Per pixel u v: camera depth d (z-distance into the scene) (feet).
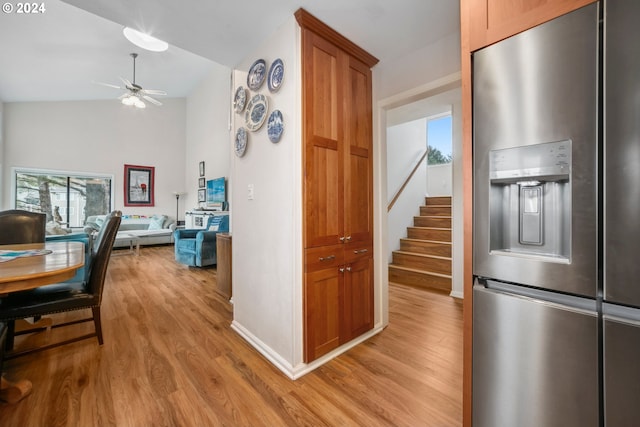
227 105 20.95
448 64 6.44
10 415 4.44
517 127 2.98
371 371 5.78
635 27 2.30
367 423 4.39
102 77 18.37
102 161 22.94
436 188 19.71
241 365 5.97
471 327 3.42
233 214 7.84
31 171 19.93
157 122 25.79
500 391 3.18
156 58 17.47
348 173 6.66
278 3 5.34
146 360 6.11
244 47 6.88
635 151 2.32
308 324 5.75
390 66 7.55
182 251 15.84
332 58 6.29
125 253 20.24
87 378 5.43
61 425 4.27
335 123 6.33
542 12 2.81
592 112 2.53
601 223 2.52
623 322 2.42
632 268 2.36
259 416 4.50
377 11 5.61
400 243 14.40
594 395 2.59
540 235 3.09
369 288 7.32
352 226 6.79
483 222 3.28
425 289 11.42
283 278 5.86
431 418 4.50
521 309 3.00
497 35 3.14
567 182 2.85
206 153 23.99
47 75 16.52
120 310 9.14
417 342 7.05
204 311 9.08
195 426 4.29
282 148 5.87
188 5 5.40
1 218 8.34
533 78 2.87
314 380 5.47
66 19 12.20
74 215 21.91
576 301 2.73
